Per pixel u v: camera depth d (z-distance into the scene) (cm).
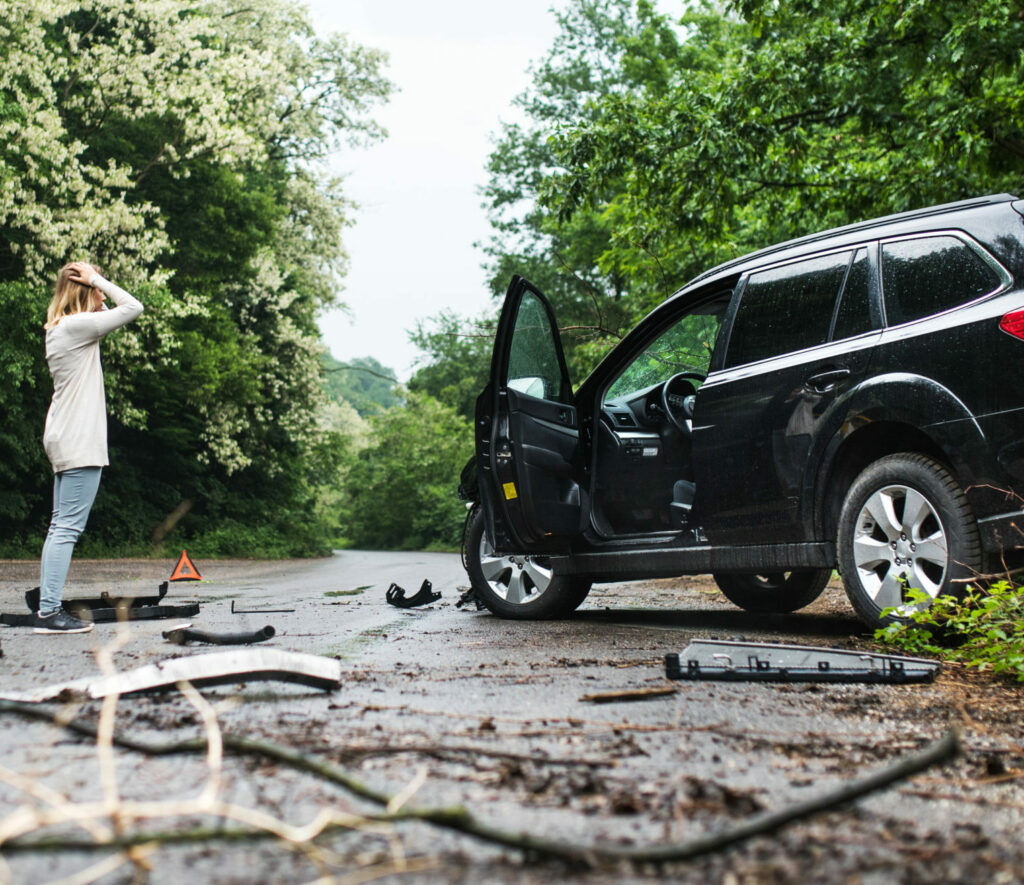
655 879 127
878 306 435
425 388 5709
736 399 483
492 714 252
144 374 2103
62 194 1648
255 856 134
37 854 133
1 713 237
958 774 192
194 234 2227
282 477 2970
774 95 1170
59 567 481
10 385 1652
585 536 559
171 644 409
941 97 1087
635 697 278
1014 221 398
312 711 252
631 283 1530
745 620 559
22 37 1591
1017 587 384
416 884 124
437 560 2400
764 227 1430
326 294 3012
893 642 405
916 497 407
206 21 1883
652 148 1177
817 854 138
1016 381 379
